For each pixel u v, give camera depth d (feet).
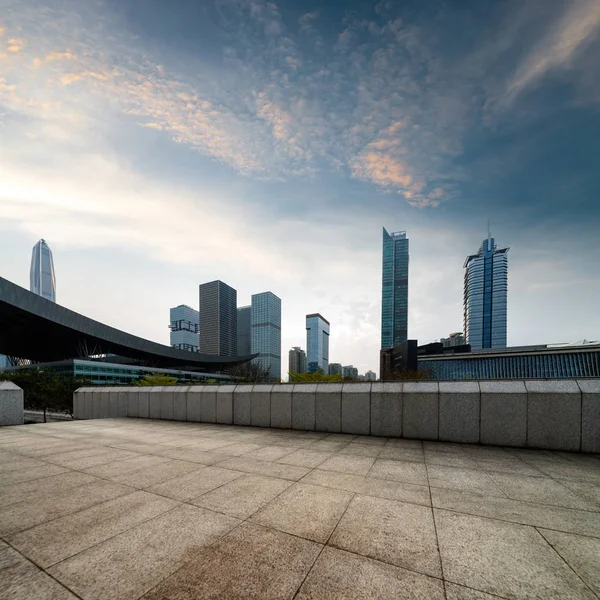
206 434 28.14
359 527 10.80
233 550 9.38
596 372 251.39
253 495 13.60
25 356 360.48
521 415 22.65
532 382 23.03
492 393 23.52
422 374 154.30
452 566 8.66
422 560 8.93
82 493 13.88
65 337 272.72
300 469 17.34
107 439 25.90
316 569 8.49
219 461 19.01
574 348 260.21
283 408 30.99
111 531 10.51
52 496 13.53
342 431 28.09
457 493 13.84
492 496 13.52
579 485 14.84
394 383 27.02
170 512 11.95
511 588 7.79
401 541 9.91
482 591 7.68
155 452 21.31
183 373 344.08
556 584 7.93
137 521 11.22
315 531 10.52
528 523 11.13
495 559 8.98
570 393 21.67
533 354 272.10
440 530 10.62
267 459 19.43
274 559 8.92
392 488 14.40
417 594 7.55
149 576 8.18
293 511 12.03
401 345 193.98
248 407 32.94
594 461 19.06
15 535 10.27
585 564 8.75
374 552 9.30
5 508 12.34
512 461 18.98
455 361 291.79
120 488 14.48
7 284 195.31
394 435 26.13
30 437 26.94
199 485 14.83
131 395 42.34
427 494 13.71
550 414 22.00
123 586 7.79
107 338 272.92
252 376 266.77
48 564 8.70
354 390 28.07
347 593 7.58
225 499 13.17
